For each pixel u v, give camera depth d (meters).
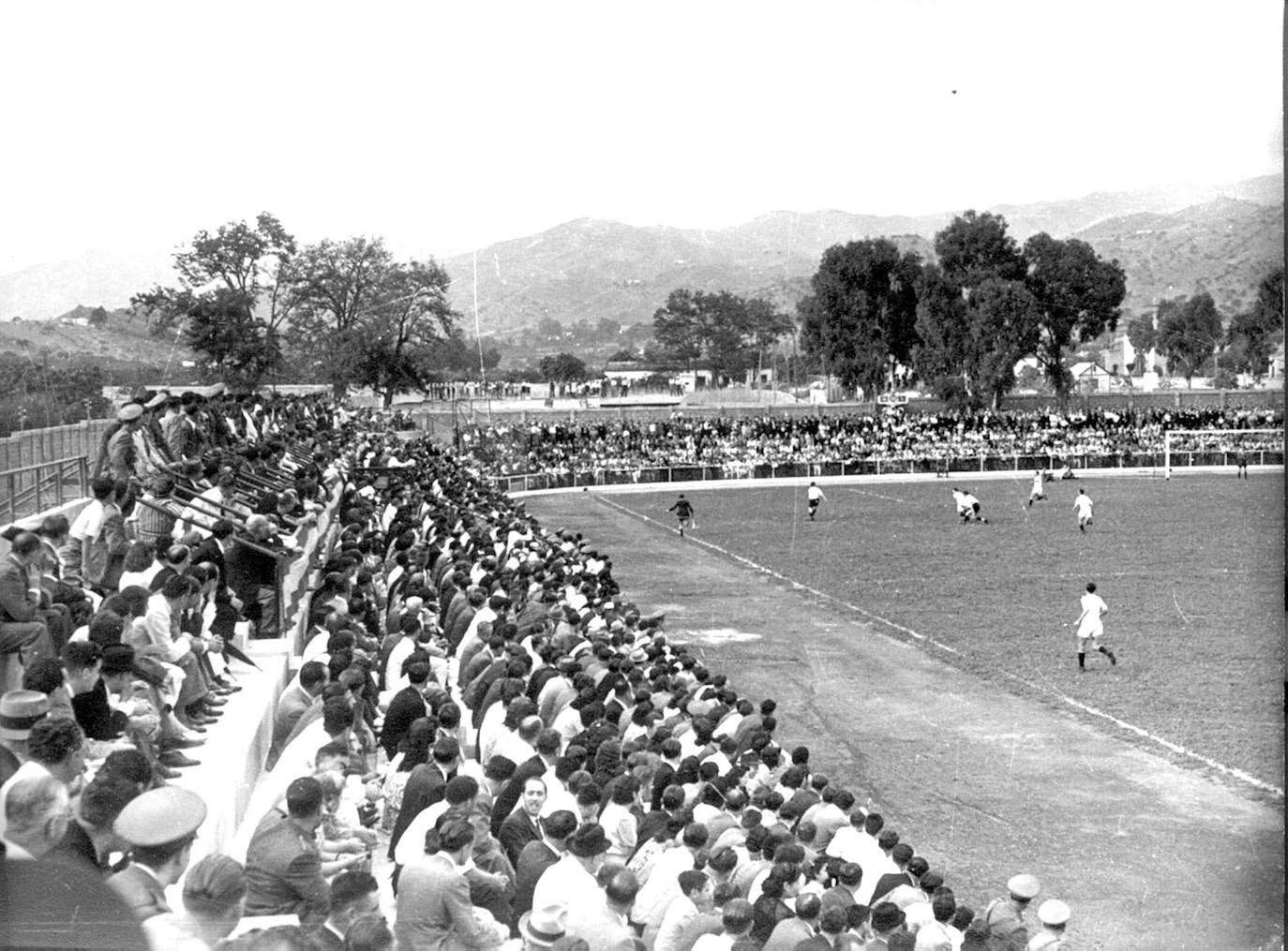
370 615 19.30
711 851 11.34
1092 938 14.02
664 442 86.25
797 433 89.06
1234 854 16.56
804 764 14.98
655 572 44.25
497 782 12.31
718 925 10.20
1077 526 55.34
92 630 10.81
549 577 24.08
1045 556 46.12
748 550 49.84
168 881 7.37
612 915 9.63
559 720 15.12
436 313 72.25
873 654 30.09
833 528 56.78
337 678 13.13
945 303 99.94
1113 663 28.42
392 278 67.56
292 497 23.98
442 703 12.76
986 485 78.38
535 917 8.92
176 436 24.14
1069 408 103.62
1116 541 49.81
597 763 12.71
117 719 10.70
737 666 28.89
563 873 9.86
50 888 7.07
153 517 19.53
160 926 7.17
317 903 8.48
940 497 71.44
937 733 23.09
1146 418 90.44
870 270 108.12
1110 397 107.81
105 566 16.72
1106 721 23.72
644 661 19.92
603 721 14.77
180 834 7.27
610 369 183.38
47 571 14.41
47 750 7.97
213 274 45.69
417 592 20.00
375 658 16.78
